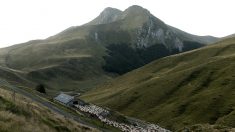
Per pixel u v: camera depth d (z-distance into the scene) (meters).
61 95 118.62
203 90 193.62
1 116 26.39
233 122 140.75
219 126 97.88
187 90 199.00
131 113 189.38
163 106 187.25
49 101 97.00
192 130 99.75
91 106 121.81
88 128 47.06
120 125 98.38
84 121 82.38
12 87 104.69
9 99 35.22
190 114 165.88
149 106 193.00
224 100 171.00
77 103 117.38
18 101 38.50
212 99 173.38
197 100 178.88
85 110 107.81
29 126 27.64
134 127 104.31
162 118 170.62
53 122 38.41
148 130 107.75
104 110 119.12
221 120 146.25
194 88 197.88
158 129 121.88
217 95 176.88
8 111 28.44
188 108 172.62
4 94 39.22
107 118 110.38
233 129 92.31
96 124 86.25
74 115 86.31
